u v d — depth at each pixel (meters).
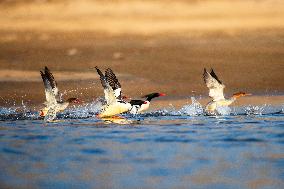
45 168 15.87
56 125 22.69
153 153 17.30
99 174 15.23
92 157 16.92
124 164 16.09
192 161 16.36
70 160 16.64
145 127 21.84
